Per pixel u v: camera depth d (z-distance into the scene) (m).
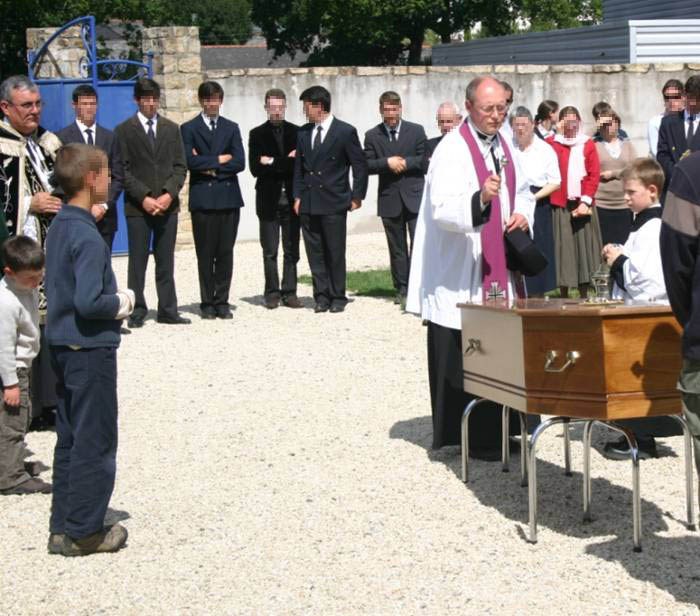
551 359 5.64
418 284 7.36
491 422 7.31
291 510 6.49
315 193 12.55
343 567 5.65
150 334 11.79
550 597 5.23
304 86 18.66
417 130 12.98
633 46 22.50
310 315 12.61
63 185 5.69
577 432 7.89
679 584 5.34
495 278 7.05
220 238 12.45
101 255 5.64
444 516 6.33
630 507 6.40
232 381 9.66
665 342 5.52
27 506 6.71
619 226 12.59
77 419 5.80
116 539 5.96
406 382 9.45
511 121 11.55
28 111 8.09
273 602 5.29
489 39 29.17
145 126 12.07
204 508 6.57
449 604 5.19
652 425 7.20
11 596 5.47
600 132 12.85
